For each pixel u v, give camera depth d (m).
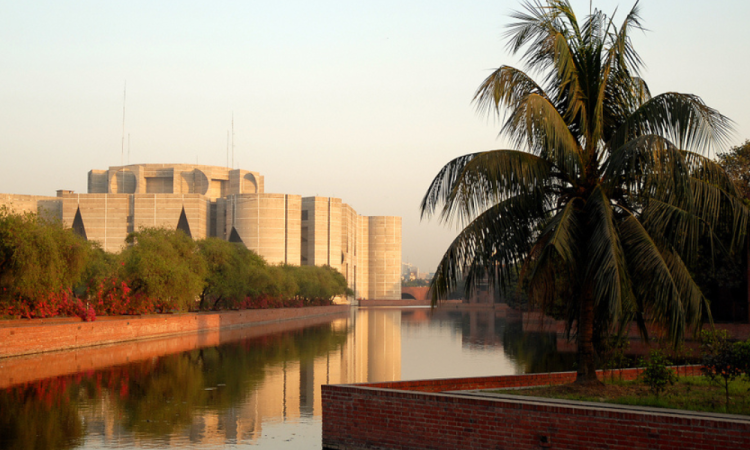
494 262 14.38
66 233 40.12
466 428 11.50
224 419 17.25
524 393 13.92
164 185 176.50
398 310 161.75
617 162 12.57
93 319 43.25
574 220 13.02
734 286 41.06
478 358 34.03
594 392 14.05
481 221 13.91
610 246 11.98
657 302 12.48
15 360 31.28
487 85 13.81
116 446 14.17
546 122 12.49
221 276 69.62
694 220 12.76
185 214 154.25
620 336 15.50
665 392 14.50
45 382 24.03
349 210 198.12
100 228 154.38
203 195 166.62
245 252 81.44
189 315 55.00
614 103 14.77
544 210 14.49
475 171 13.28
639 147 12.24
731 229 14.62
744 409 12.53
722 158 45.38
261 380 25.03
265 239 161.88
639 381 15.92
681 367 18.78
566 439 10.54
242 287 71.88
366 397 12.70
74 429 15.85
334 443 13.01
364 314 125.12
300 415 17.84
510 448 11.04
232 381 24.66
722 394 14.57
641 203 13.99
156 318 48.59
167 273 50.12
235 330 61.47
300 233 170.00
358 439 12.74
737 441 9.21
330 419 13.09
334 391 13.11
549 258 12.91
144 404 19.47
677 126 12.98
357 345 43.75
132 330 45.00
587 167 14.16
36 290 37.03
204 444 14.41
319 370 28.56
